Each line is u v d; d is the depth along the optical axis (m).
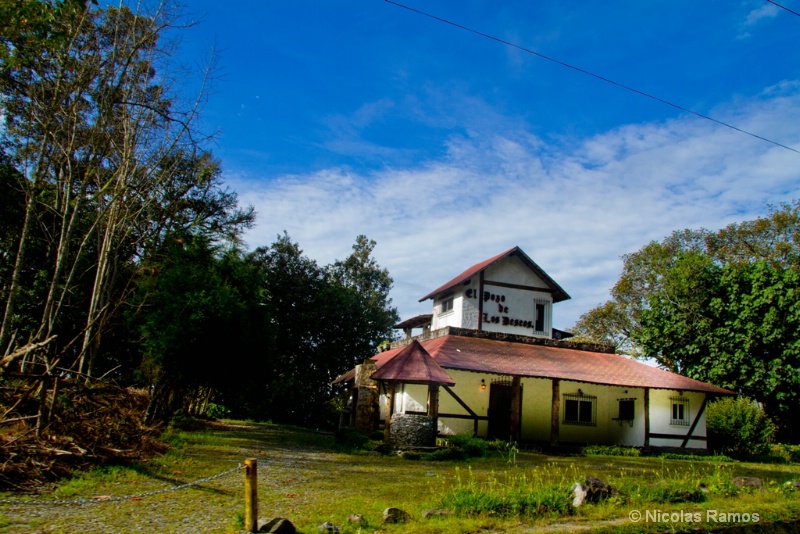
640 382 21.19
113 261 19.00
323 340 39.41
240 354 16.86
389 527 6.71
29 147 17.39
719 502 8.84
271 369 18.97
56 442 9.26
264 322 18.16
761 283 26.16
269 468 11.61
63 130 15.84
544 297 27.78
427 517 7.32
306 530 6.50
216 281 16.58
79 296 20.22
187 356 15.78
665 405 21.98
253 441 17.27
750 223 36.59
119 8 16.16
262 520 6.53
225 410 31.48
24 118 17.16
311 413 34.59
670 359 29.34
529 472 12.55
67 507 7.15
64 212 15.34
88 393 11.13
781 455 21.91
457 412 21.17
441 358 19.42
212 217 27.14
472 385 21.73
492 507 7.54
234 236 26.94
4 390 9.73
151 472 9.73
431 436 16.16
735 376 26.25
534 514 7.56
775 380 24.69
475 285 26.81
